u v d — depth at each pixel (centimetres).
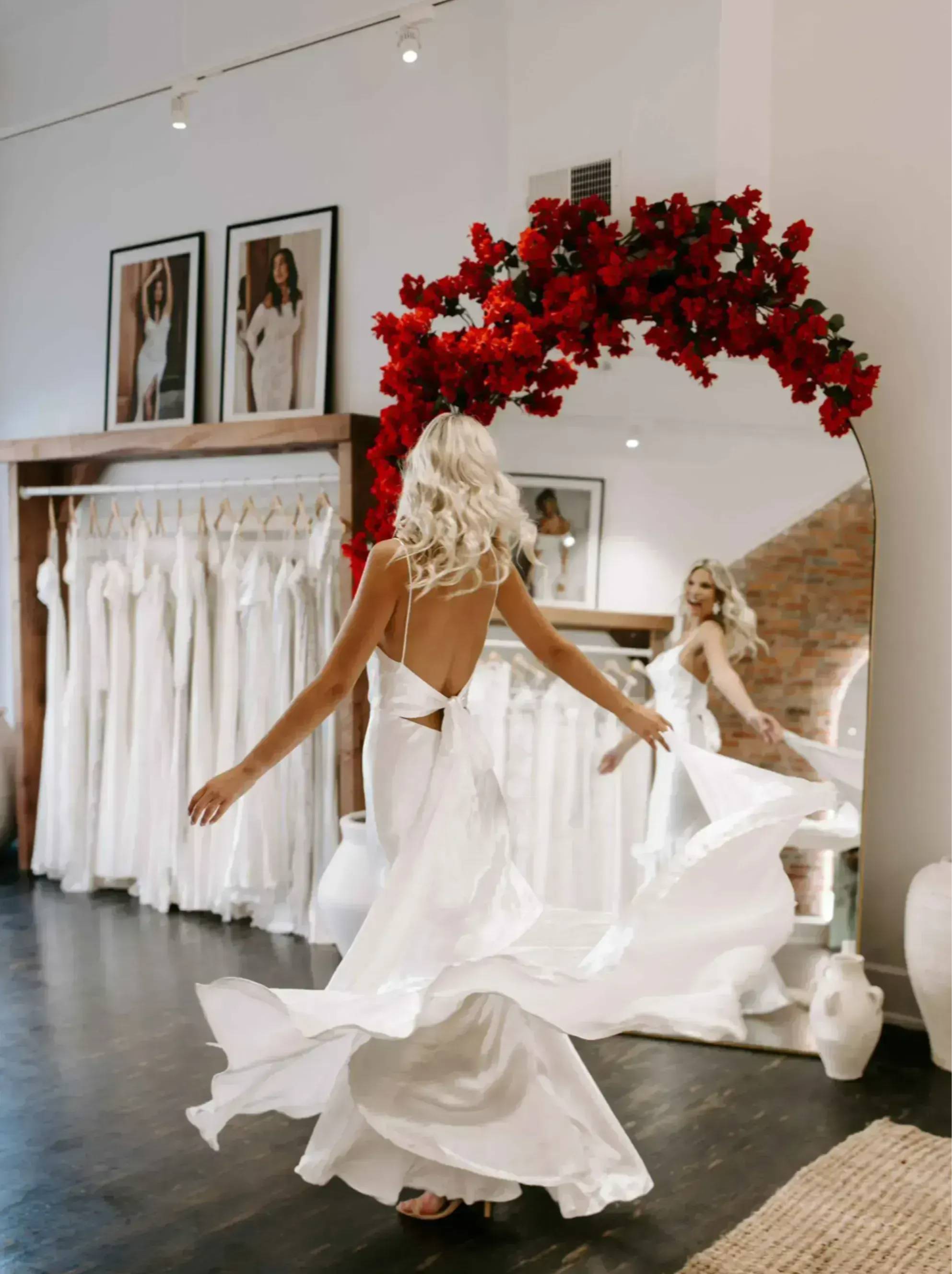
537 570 383
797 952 338
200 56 499
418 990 229
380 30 446
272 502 458
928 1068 322
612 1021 243
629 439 371
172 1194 253
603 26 385
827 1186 254
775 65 360
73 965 404
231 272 489
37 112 561
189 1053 328
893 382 350
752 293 342
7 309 577
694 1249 232
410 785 239
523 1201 253
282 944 429
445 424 245
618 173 383
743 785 352
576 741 376
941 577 346
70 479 535
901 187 345
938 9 336
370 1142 233
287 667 446
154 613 481
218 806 225
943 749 348
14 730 546
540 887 378
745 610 355
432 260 439
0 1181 258
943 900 318
